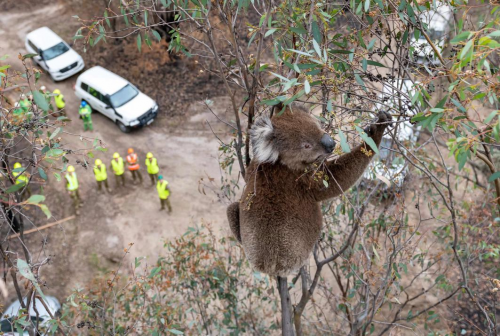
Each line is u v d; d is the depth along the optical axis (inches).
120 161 609.0
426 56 185.6
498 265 327.0
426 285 433.1
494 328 211.5
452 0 174.1
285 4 164.7
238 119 167.8
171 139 693.9
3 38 854.5
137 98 695.1
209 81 765.9
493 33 115.4
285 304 171.0
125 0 208.8
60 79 762.8
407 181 291.7
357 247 284.4
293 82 133.8
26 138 177.2
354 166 161.3
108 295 263.7
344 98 212.8
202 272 322.3
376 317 413.7
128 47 804.6
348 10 199.8
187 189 622.2
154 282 317.4
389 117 151.9
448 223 249.0
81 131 700.0
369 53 174.1
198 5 165.9
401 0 158.9
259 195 165.6
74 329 292.7
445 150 495.2
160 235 570.3
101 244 564.4
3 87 165.9
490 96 132.7
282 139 159.5
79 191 622.8
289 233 163.3
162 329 259.8
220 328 308.7
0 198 159.2
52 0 930.7
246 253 169.2
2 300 461.4
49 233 571.8
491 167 196.9
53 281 527.2
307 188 165.9
